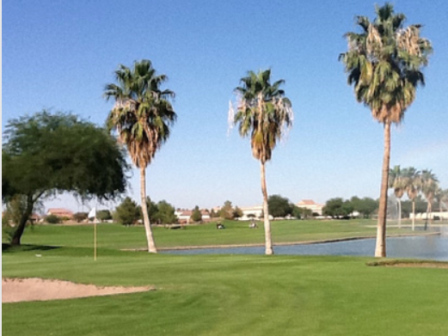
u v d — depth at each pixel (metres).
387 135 33.22
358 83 33.16
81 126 45.62
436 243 60.25
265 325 12.20
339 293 16.16
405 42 31.95
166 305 14.87
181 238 80.00
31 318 13.36
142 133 41.03
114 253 37.88
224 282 19.00
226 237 81.44
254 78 37.81
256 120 37.88
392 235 81.12
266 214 38.03
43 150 43.34
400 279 19.00
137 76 41.59
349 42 32.84
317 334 11.23
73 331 11.99
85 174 43.44
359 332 11.30
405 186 115.19
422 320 12.34
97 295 16.95
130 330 11.99
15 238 46.69
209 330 11.87
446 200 122.56
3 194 43.94
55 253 38.59
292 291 16.72
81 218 164.38
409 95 32.31
